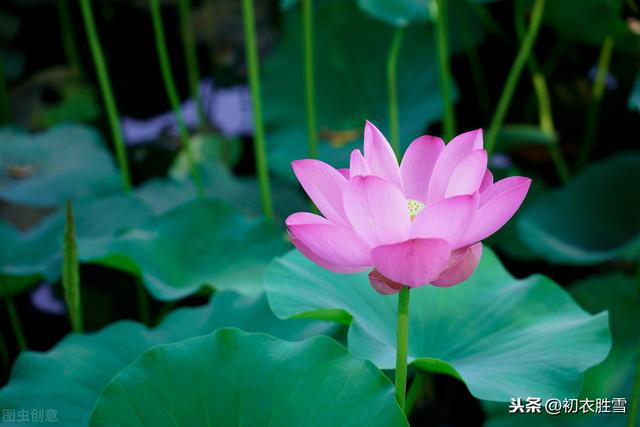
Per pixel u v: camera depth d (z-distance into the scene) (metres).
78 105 3.52
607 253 2.12
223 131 3.37
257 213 2.57
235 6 4.01
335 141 2.72
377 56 2.86
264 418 1.47
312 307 1.60
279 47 3.00
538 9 2.34
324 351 1.49
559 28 2.75
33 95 3.61
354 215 1.36
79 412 1.64
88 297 2.46
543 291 1.67
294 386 1.48
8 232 2.17
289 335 1.72
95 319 2.40
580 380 1.53
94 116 3.48
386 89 2.81
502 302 1.67
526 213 2.36
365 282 1.68
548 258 2.17
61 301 2.51
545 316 1.65
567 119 3.13
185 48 3.95
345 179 1.41
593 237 2.35
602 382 1.87
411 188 1.47
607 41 2.70
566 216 2.38
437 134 3.21
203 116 3.46
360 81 2.86
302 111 2.88
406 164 1.47
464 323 1.65
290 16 3.01
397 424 1.44
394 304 1.67
